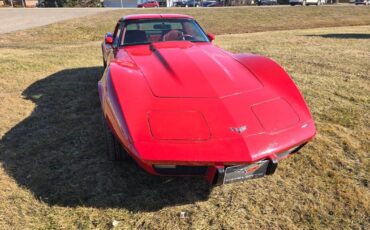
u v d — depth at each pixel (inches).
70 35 630.5
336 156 130.0
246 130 97.5
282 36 492.4
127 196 108.0
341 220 97.2
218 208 103.1
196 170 96.1
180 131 94.7
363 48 350.0
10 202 102.9
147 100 102.7
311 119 109.9
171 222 96.9
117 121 98.0
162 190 111.5
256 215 99.8
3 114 169.3
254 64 131.0
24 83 222.5
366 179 116.1
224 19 885.8
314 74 241.4
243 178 98.3
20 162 125.5
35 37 589.3
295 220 97.6
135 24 168.9
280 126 102.0
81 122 161.3
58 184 112.7
